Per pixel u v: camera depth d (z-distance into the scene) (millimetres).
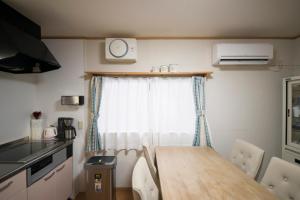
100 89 2541
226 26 2242
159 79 2584
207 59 2645
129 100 2568
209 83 2646
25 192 1479
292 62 2674
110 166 2211
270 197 1173
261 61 2508
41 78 2555
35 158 1613
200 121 2551
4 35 1514
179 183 1368
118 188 2629
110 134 2582
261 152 1648
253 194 1209
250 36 2607
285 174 1305
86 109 2611
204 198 1158
